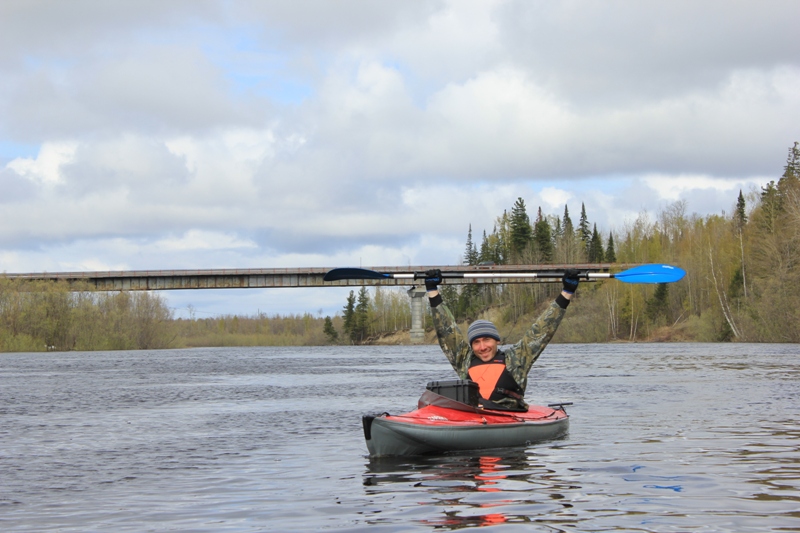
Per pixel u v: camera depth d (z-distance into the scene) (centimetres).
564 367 3409
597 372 2983
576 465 873
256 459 993
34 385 2688
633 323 9100
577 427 1238
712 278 8581
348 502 709
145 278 8956
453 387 1008
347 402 1873
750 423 1289
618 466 865
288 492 767
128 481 855
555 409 1192
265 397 2070
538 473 827
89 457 1040
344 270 1162
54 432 1334
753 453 955
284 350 9525
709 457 926
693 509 647
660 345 7350
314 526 621
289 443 1141
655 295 9244
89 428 1389
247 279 9100
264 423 1429
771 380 2405
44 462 1000
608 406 1614
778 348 5659
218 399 2020
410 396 2039
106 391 2372
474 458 927
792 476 798
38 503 741
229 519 656
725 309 7975
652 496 703
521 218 12175
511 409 1067
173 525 640
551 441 1064
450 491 743
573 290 1058
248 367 4203
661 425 1263
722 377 2569
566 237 12325
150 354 7406
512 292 10525
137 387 2562
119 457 1037
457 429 957
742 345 6481
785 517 615
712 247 9038
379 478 823
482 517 634
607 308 9231
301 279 9188
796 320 6538
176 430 1341
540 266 8988
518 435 1021
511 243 12462
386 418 952
